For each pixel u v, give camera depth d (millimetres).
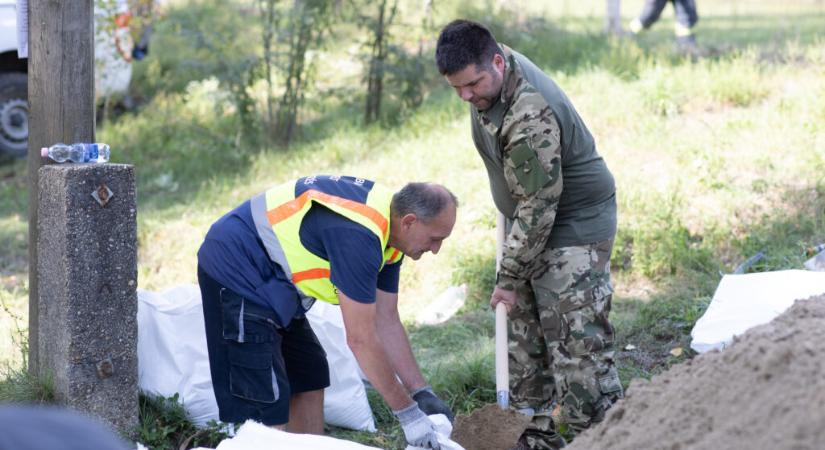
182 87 17578
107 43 15344
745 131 11617
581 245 6137
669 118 12477
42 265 6621
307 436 5238
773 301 6836
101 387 6594
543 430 6680
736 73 13102
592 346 6164
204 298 6047
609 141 12055
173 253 11547
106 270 6488
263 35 14625
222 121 15742
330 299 5848
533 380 6766
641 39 16625
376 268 5539
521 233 5859
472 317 9406
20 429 1847
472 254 10195
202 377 7113
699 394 4301
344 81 16703
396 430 7402
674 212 10117
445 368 8078
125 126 16188
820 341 4086
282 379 5992
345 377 7367
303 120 15688
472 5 16484
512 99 5664
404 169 12523
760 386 4039
